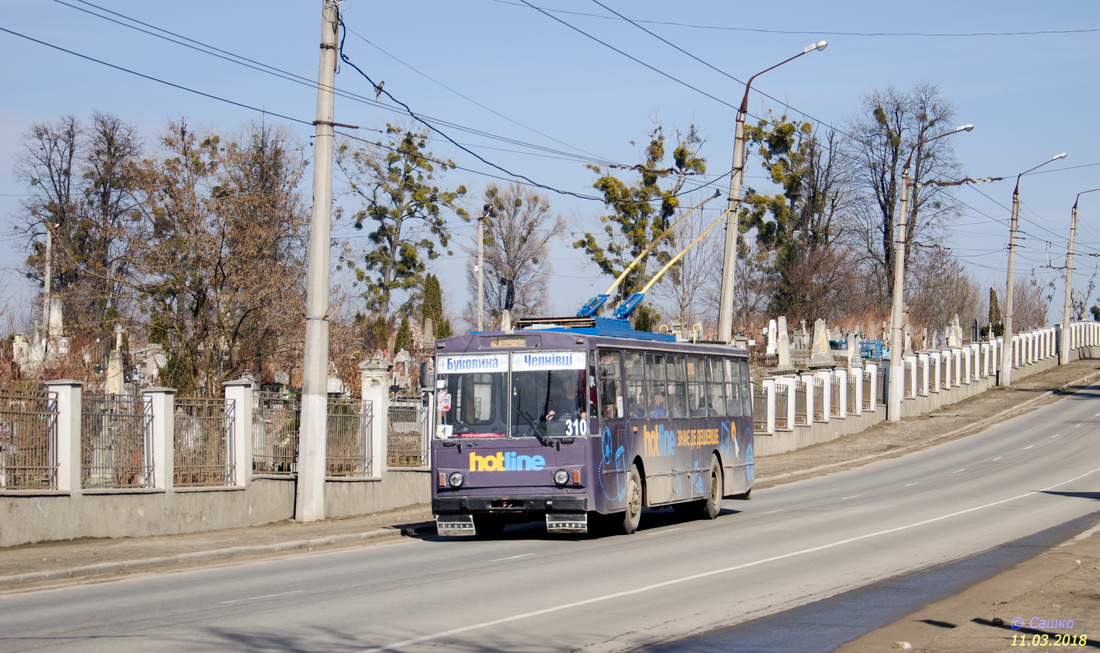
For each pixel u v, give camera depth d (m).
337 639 9.11
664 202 61.47
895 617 10.29
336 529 18.73
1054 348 80.88
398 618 10.16
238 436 19.16
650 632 9.55
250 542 16.70
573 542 17.23
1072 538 17.05
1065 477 30.55
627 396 18.22
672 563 14.30
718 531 18.59
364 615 10.32
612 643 9.06
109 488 16.66
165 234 28.83
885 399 52.84
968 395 62.16
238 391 19.28
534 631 9.54
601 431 17.05
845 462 37.09
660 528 19.58
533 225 76.69
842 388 46.41
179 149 29.02
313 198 20.00
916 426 49.22
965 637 9.04
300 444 20.09
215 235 28.11
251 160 32.59
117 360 27.38
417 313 61.19
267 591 12.09
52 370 24.92
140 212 29.11
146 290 28.12
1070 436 43.84
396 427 23.98
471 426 17.17
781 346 53.25
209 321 28.42
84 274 32.38
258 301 28.03
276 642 8.97
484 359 17.31
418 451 24.66
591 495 16.67
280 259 33.78
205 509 18.22
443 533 17.23
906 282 83.06
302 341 30.36
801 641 9.16
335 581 12.89
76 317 31.88
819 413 44.50
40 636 9.30
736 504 24.88
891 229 77.06
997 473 32.31
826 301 74.50
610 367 17.66
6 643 8.98
